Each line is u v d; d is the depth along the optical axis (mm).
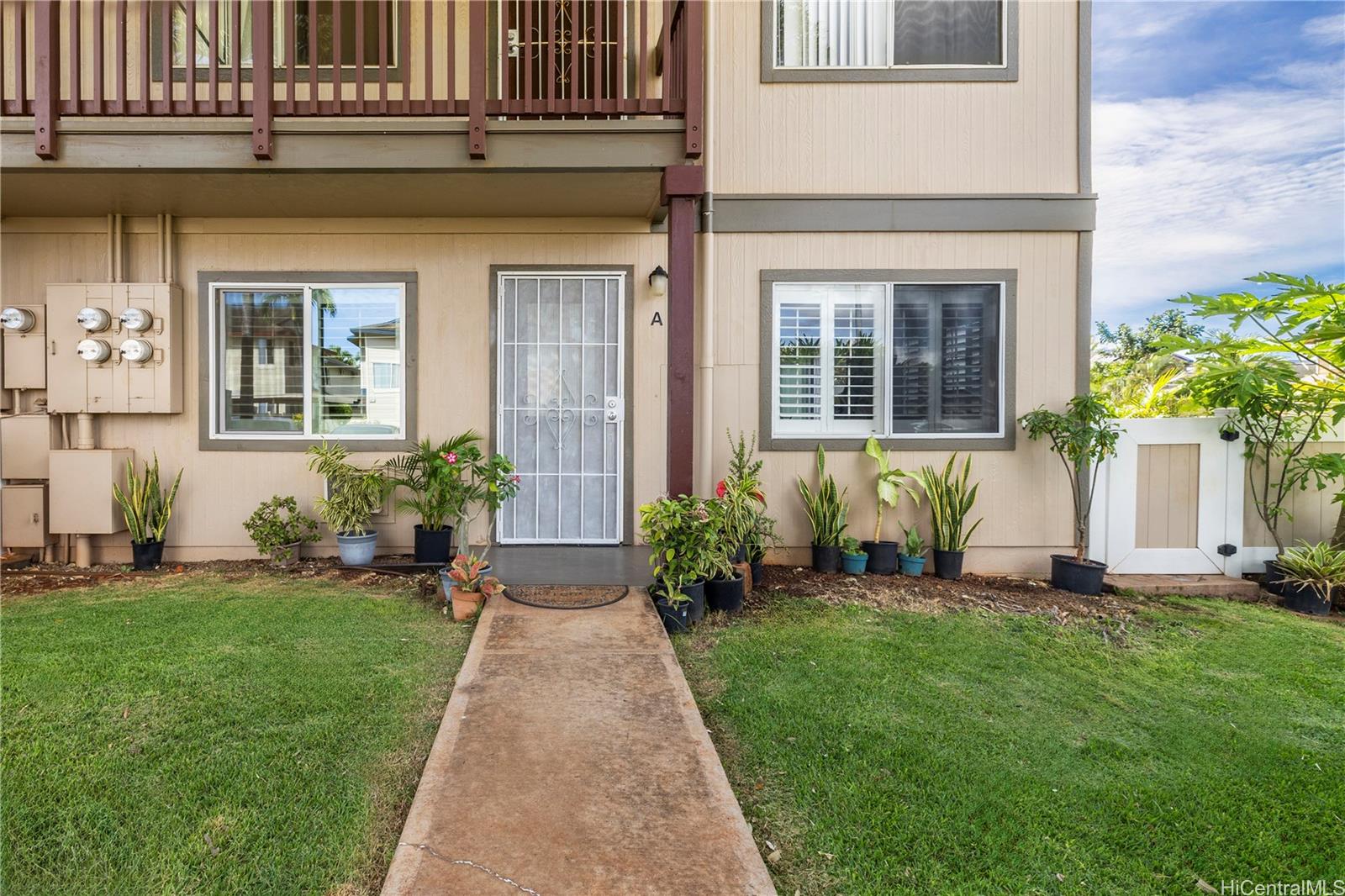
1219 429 5074
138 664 2951
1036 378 5203
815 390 5242
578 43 3998
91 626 3467
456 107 3945
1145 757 2445
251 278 5066
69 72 4848
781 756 2371
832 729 2574
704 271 5059
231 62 4875
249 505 5109
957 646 3510
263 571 4742
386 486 4871
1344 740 2617
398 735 2420
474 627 3561
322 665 2996
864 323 5227
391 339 5172
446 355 5141
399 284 5113
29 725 2391
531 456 5250
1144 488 5133
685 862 1705
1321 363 5027
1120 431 4914
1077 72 5156
